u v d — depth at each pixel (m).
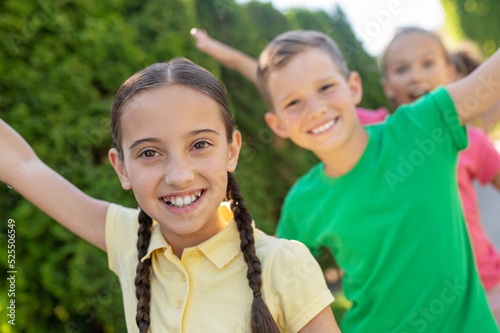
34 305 2.56
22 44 2.57
